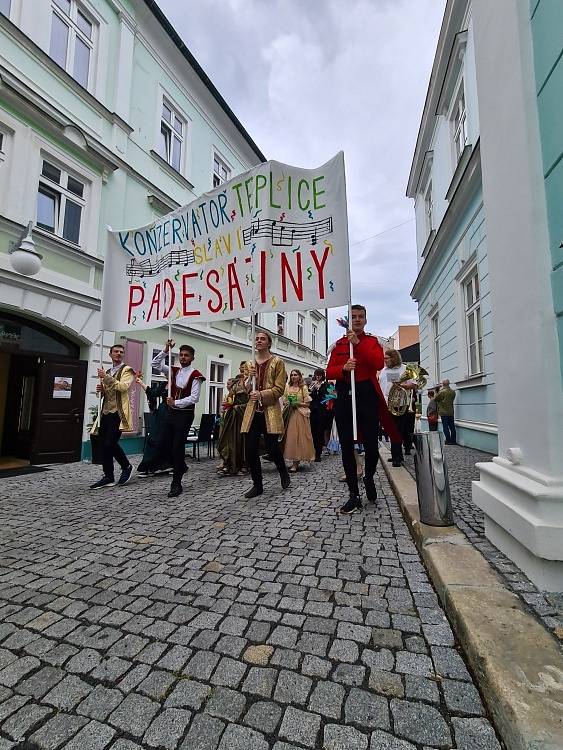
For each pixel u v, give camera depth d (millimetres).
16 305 6109
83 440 7152
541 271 1892
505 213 2297
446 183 9000
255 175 3631
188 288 4117
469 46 7102
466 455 6312
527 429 2016
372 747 1121
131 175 8586
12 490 4730
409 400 5305
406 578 2156
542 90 1941
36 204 6527
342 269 3236
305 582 2137
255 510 3557
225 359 11867
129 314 4617
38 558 2566
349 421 3426
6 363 8031
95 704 1320
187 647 1605
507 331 2285
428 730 1171
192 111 11047
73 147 7141
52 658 1560
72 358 7125
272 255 3490
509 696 1129
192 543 2764
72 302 6973
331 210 3320
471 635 1426
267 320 15180
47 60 6773
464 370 8055
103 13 8086
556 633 1418
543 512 1727
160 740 1174
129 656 1560
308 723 1212
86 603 1979
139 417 8305
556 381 1812
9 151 6227
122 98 8414
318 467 6082
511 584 1788
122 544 2789
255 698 1322
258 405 4082
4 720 1263
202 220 4051
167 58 9984
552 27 1843
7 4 6434
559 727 1019
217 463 6992
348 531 2928
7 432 7891
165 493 4422
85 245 7445
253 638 1652
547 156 1900
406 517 3127
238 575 2244
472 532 2543
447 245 8914
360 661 1487
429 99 9648
